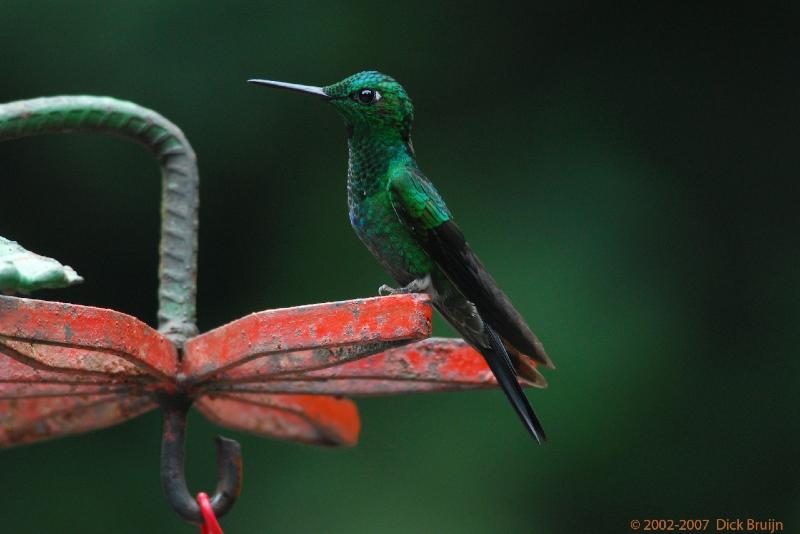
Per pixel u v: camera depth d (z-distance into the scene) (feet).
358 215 22.49
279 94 43.60
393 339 16.01
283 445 42.88
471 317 20.70
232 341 17.02
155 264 43.62
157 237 43.62
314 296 43.45
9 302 15.03
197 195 19.94
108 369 17.35
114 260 43.60
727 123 47.98
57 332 15.40
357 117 22.11
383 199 22.11
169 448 18.44
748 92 48.26
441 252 21.67
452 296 21.88
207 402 22.40
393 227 22.13
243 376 18.11
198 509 18.58
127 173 43.57
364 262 43.60
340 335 16.14
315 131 43.83
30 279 14.78
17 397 18.76
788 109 48.01
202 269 43.65
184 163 19.86
